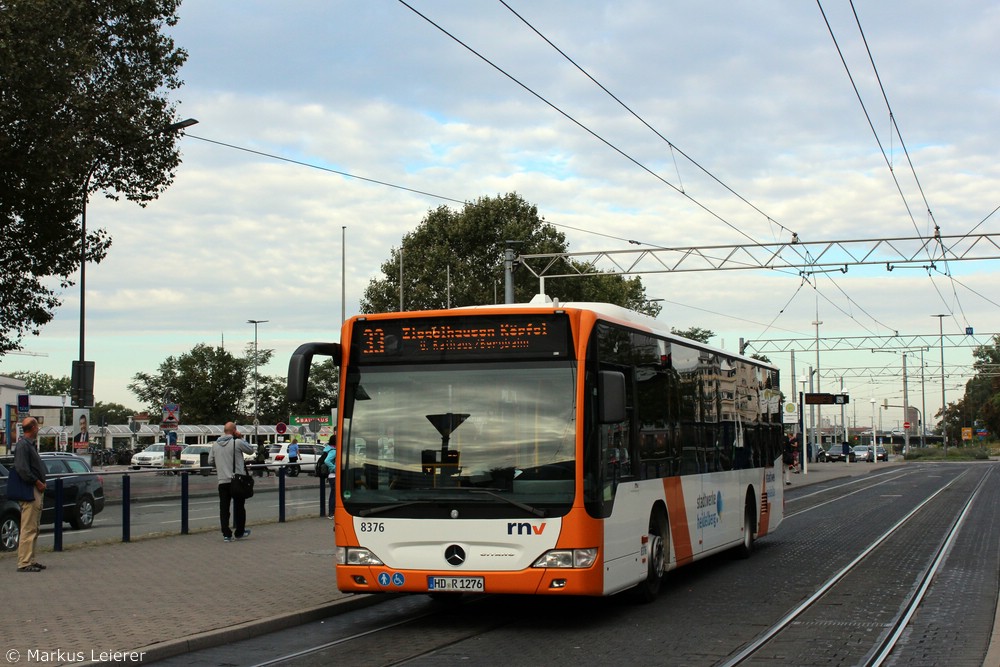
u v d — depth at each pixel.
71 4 25.16
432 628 10.62
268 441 93.62
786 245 32.81
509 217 66.38
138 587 12.70
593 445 10.26
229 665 8.62
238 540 18.59
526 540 9.97
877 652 9.10
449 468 10.29
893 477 55.84
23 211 27.06
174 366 97.69
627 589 11.88
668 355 13.28
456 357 10.60
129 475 18.62
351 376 10.81
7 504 17.61
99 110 26.69
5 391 74.56
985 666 8.33
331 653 9.21
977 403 153.12
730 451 16.11
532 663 8.70
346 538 10.43
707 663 8.66
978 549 18.23
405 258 66.44
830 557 17.11
